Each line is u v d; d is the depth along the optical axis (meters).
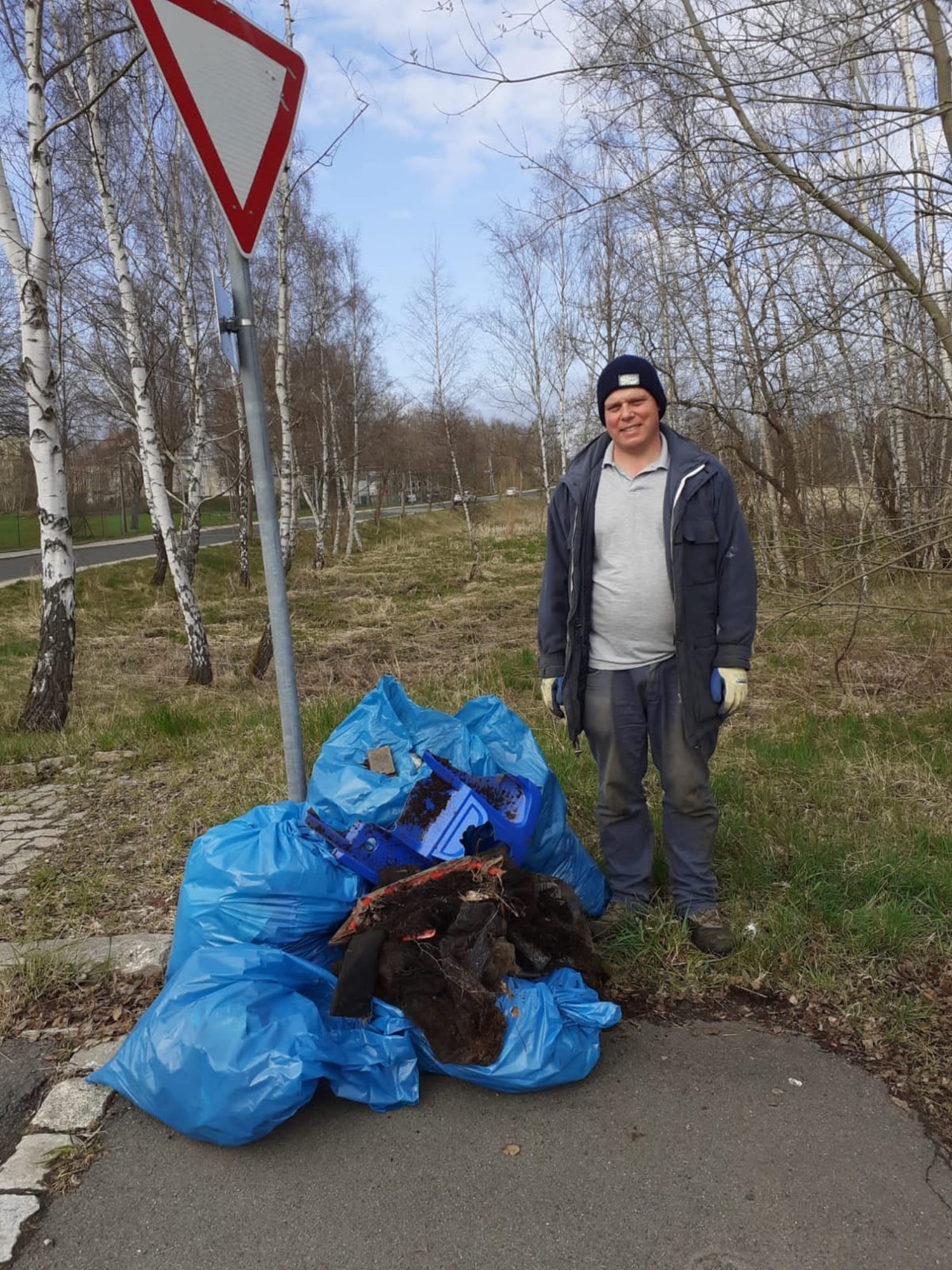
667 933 3.19
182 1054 2.26
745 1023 2.76
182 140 14.69
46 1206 2.09
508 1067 2.35
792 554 8.52
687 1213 1.99
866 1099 2.37
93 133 10.23
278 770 5.73
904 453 11.52
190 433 22.53
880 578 9.55
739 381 9.41
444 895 2.60
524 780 3.12
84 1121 2.39
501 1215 2.00
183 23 2.63
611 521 3.12
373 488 63.25
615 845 3.34
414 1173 2.15
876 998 2.82
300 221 20.45
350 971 2.45
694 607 3.04
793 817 4.23
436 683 8.41
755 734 5.84
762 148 5.33
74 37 10.09
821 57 4.74
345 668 10.28
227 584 23.12
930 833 3.91
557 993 2.54
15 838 4.99
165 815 5.12
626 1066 2.55
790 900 3.34
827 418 9.83
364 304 30.89
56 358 16.94
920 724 5.82
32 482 48.44
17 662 13.23
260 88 2.85
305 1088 2.24
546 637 3.36
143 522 50.03
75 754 6.89
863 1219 1.95
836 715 6.15
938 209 5.27
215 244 16.02
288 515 13.24
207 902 2.70
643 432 3.04
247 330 2.90
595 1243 1.92
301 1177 2.15
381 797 2.94
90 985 3.13
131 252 14.53
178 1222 2.03
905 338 7.37
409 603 17.34
